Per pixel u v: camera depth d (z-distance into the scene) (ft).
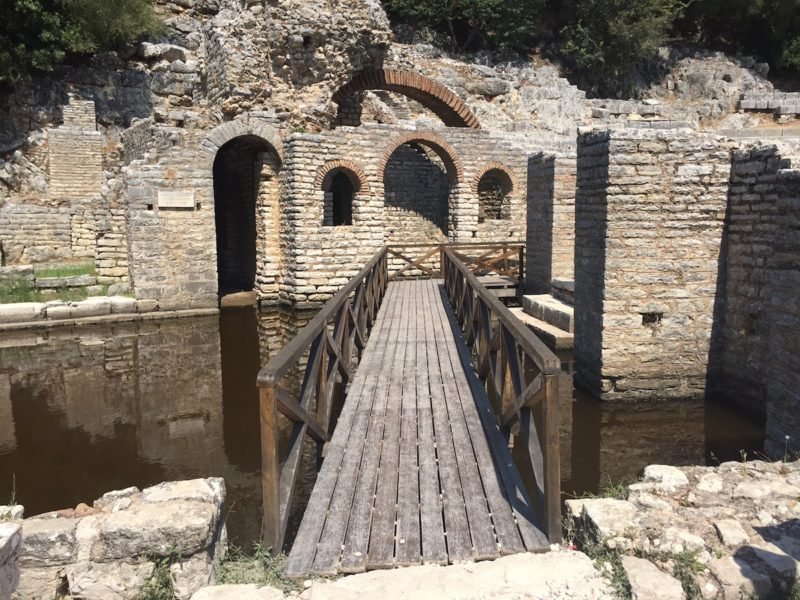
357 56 58.18
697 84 103.81
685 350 25.30
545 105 81.10
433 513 12.52
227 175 64.44
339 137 52.90
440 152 59.47
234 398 28.81
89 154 71.20
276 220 54.85
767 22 110.52
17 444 23.43
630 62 104.17
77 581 10.66
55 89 71.77
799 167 20.33
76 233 63.57
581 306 27.66
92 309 45.98
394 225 63.10
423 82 63.87
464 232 59.82
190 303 49.88
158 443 23.45
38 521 11.13
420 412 18.31
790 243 18.90
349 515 12.55
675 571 10.57
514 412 14.43
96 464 21.58
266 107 55.57
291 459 13.38
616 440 22.13
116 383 31.04
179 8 85.51
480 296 20.08
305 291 52.49
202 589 10.12
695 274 24.91
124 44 77.51
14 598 10.68
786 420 19.10
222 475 20.59
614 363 25.35
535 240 47.16
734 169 24.20
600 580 10.18
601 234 25.32
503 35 100.63
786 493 12.75
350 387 21.01
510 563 10.48
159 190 48.16
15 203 62.13
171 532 10.66
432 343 27.48
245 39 54.34
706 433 22.41
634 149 24.35
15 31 68.39
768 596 10.20
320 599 9.68
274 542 11.51
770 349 20.04
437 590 9.83
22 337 41.32
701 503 12.53
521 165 61.31
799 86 111.04
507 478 13.74
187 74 77.00
